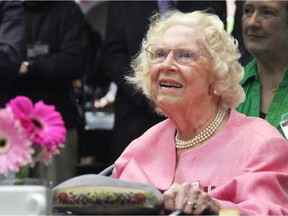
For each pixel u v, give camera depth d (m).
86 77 8.09
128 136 6.48
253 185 3.44
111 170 4.06
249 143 3.62
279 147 3.58
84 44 6.76
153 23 3.92
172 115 3.73
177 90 3.67
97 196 3.10
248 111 4.62
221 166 3.62
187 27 3.71
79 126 6.90
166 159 3.79
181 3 6.32
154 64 3.71
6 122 2.83
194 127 3.75
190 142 3.76
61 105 6.63
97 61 7.97
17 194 2.80
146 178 3.65
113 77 6.59
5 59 6.06
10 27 6.16
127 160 3.89
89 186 3.11
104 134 7.61
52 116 2.92
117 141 6.54
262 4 4.64
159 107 3.75
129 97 6.48
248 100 4.65
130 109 6.50
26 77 6.47
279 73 4.65
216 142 3.69
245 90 4.70
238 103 3.81
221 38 3.73
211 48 3.69
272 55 4.64
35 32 6.68
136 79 3.93
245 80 4.71
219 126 3.75
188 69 3.65
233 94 3.78
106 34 6.71
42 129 2.89
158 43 3.71
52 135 2.89
